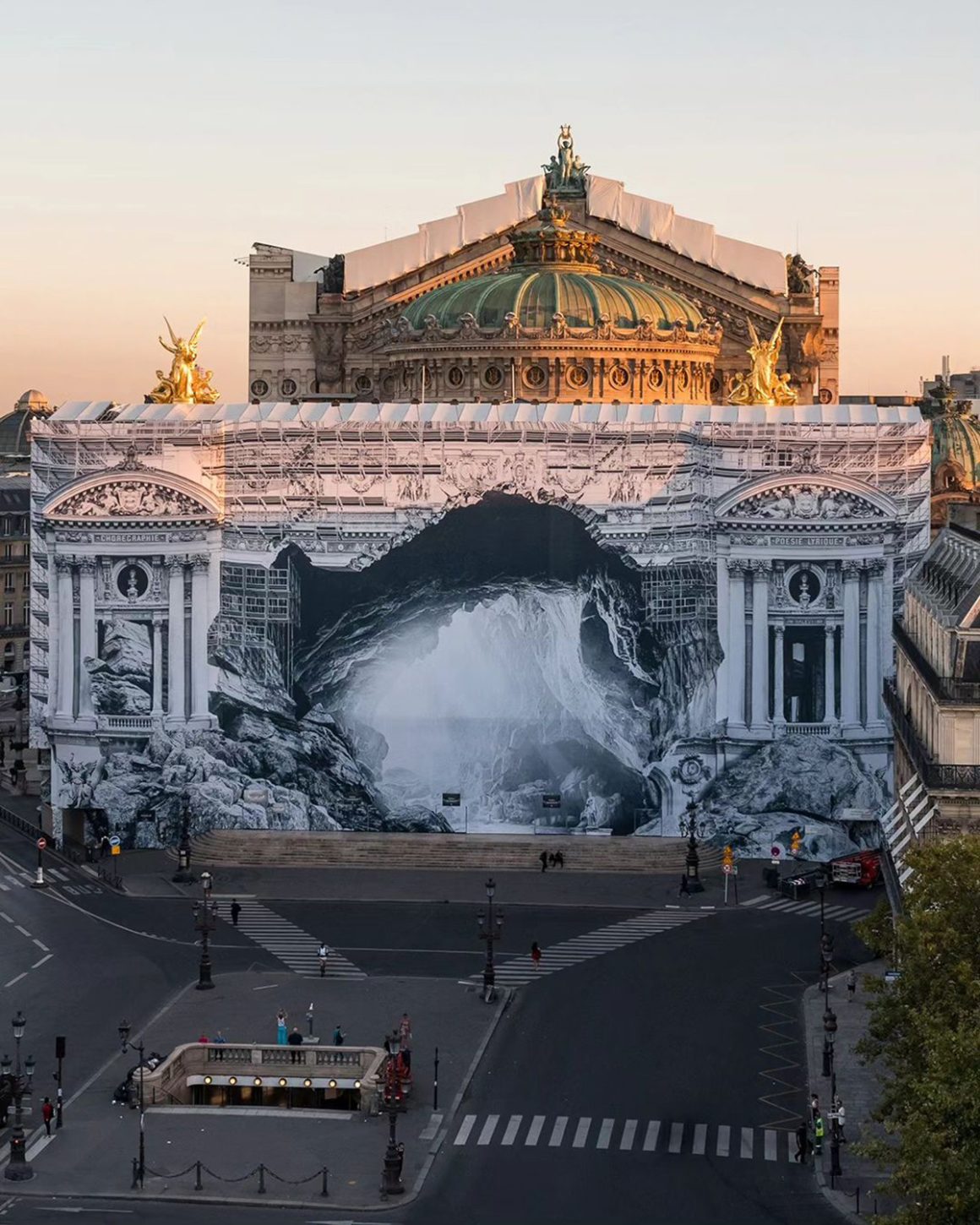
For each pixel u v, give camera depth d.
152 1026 143.25
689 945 165.50
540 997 151.12
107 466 197.88
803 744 196.00
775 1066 134.88
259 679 199.12
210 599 198.75
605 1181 115.81
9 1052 137.75
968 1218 94.50
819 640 195.88
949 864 114.31
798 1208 111.88
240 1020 144.50
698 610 196.00
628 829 197.25
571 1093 130.25
